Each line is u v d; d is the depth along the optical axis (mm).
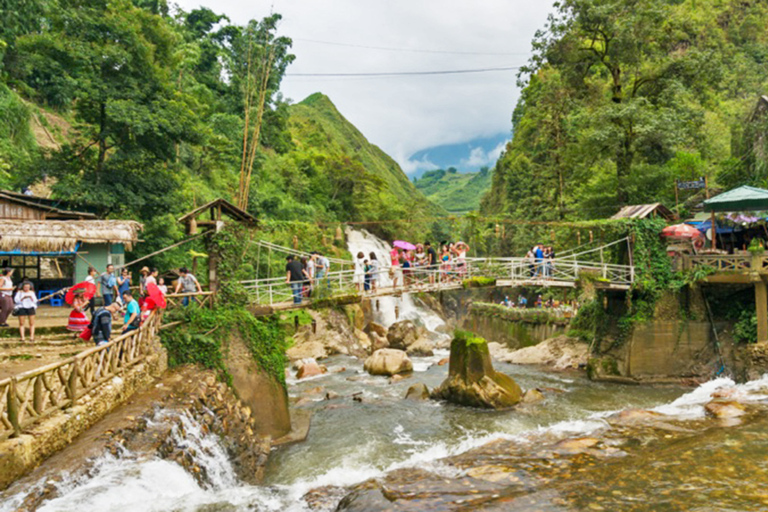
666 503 6113
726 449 8047
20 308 11844
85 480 6594
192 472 8422
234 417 11906
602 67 36625
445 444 13156
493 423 14820
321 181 58812
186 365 12602
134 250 23703
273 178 51750
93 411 8281
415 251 21828
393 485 7383
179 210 25453
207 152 41906
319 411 16094
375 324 35469
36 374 6984
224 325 13445
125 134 22391
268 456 12242
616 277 21266
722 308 20250
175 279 20469
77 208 21953
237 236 14672
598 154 30094
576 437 9328
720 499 6156
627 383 20234
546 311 31359
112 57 21672
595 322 23281
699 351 20266
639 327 20500
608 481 6953
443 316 50281
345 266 41750
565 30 30594
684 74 29547
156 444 7949
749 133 30734
